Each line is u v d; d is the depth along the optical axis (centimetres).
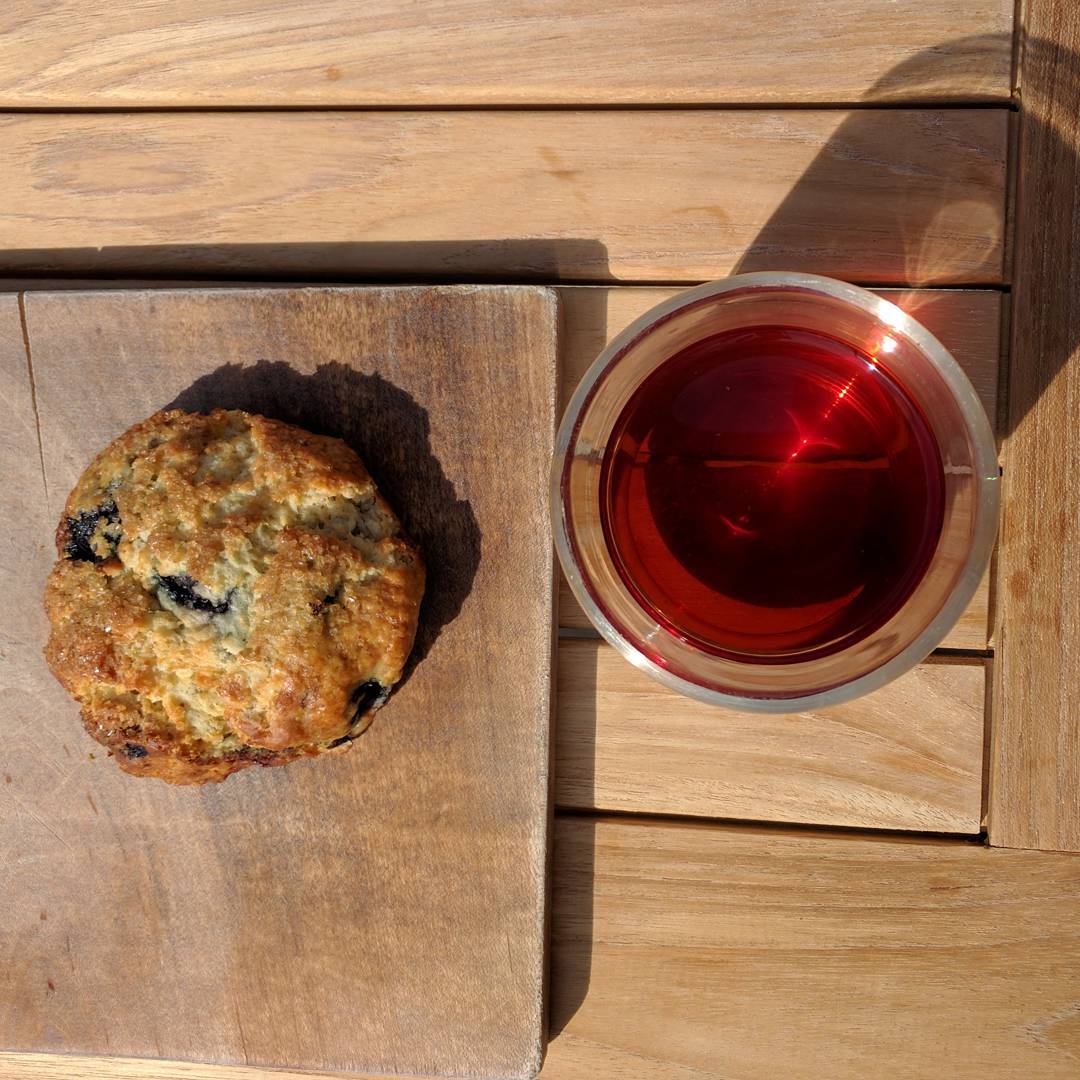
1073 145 43
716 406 39
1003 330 44
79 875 45
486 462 43
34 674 45
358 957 44
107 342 44
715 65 44
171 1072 47
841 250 44
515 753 44
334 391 44
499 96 44
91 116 45
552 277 45
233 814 44
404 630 42
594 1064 45
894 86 44
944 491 38
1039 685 44
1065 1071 44
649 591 39
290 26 45
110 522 42
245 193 45
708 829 45
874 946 44
